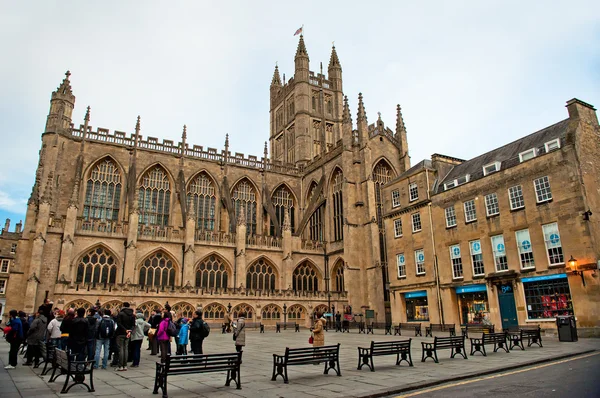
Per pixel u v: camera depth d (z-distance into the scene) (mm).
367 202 71062
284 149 109312
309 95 105125
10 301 55375
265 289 65875
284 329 59281
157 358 25422
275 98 120812
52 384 16688
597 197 37562
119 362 20562
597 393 13414
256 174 84688
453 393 14656
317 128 104375
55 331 21359
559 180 38250
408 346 21766
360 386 16078
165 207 74125
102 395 14625
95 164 70000
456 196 48250
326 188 80562
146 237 63250
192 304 57750
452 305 47250
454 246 48094
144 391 15406
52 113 67250
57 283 51344
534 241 39656
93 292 52750
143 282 62594
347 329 55719
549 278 37906
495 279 42375
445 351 27641
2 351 29594
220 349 30484
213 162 80062
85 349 19547
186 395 14750
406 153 79438
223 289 60125
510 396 13711
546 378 16781
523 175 41438
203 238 67812
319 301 67062
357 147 75062
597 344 28750
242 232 69125
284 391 15320
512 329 40031
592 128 39500
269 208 81625
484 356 24453
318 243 77625
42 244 55969
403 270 54719
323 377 18328
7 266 100938
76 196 59750
